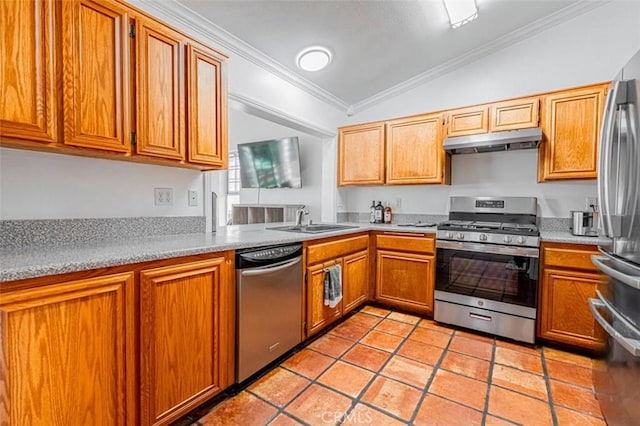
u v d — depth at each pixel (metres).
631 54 2.48
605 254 1.59
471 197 3.09
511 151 2.98
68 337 1.10
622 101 1.48
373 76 3.17
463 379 1.90
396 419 1.55
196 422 1.52
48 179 1.55
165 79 1.66
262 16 2.09
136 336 1.30
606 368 1.49
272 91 2.70
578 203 2.71
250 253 1.79
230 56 2.32
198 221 2.24
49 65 1.26
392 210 3.67
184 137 1.76
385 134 3.37
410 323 2.78
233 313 1.72
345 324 2.74
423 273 2.87
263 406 1.64
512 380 1.89
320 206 3.82
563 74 2.72
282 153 3.98
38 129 1.23
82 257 1.20
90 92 1.38
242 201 4.73
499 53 2.97
